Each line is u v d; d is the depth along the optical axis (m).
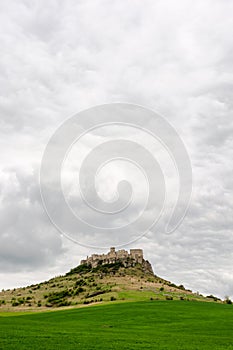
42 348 42.75
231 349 47.66
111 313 102.56
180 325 79.19
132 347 46.19
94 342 48.84
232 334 65.44
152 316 94.75
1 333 53.34
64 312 113.06
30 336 51.41
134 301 141.25
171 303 126.00
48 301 184.50
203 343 52.12
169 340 54.00
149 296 164.50
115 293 175.25
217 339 56.94
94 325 79.38
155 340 53.28
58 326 73.69
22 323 77.75
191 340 55.00
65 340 49.22
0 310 152.12
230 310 107.44
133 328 73.62
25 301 188.62
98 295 176.88
